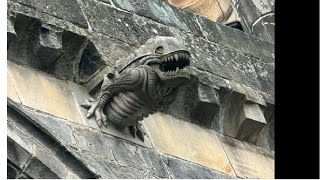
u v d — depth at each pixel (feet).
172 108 32.81
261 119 34.01
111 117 30.60
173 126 32.55
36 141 28.60
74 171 28.84
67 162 28.84
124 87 30.17
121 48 31.99
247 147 33.88
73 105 30.50
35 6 30.63
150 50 30.04
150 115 32.24
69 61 31.12
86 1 32.48
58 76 30.91
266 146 34.30
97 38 31.63
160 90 30.01
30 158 28.09
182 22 34.99
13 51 30.30
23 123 28.66
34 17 30.35
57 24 30.83
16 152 28.02
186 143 32.37
